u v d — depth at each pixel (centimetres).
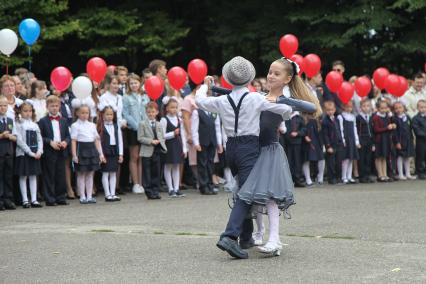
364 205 1197
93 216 1129
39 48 2383
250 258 755
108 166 1392
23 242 877
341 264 712
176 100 1475
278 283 639
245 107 773
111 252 798
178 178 1448
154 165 1387
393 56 2569
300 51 2664
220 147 1493
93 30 2516
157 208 1212
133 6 2722
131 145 1508
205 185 1459
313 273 675
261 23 2691
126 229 974
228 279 659
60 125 1338
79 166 1337
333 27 2578
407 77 2716
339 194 1386
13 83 1350
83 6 2664
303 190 1484
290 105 776
